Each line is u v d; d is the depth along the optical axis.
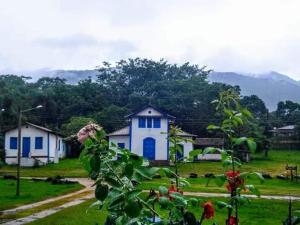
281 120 88.81
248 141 4.56
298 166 56.00
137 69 96.50
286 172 47.91
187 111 75.50
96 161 4.14
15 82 103.50
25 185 36.03
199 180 39.69
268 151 72.31
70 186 35.56
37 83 103.25
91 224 18.77
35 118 74.81
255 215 21.53
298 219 4.82
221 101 4.85
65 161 60.06
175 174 4.85
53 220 20.03
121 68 98.50
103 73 97.12
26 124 56.53
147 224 4.39
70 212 22.05
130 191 4.03
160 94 83.12
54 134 58.38
